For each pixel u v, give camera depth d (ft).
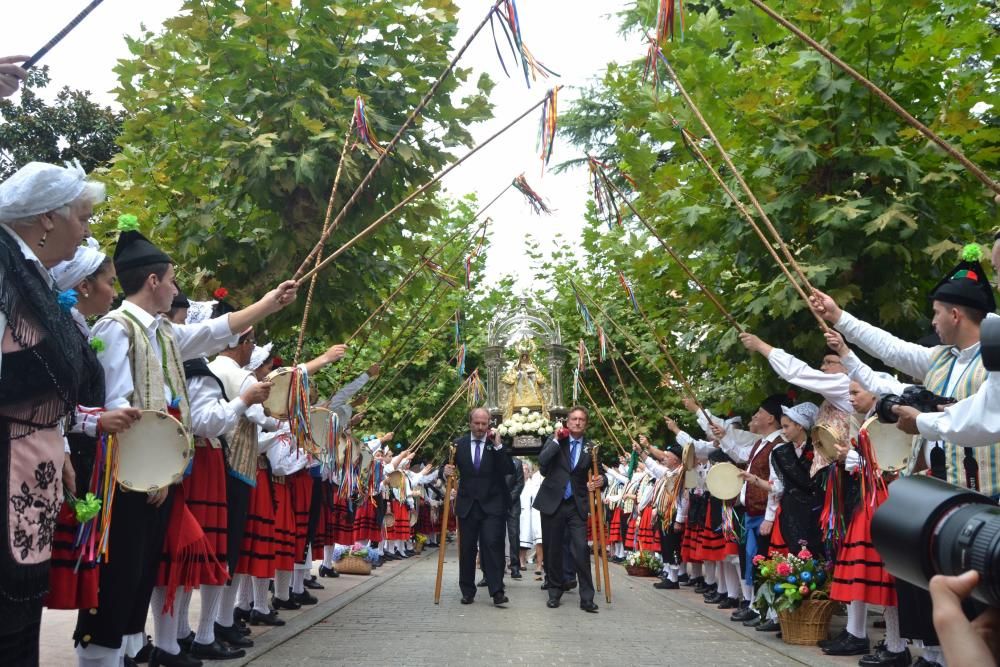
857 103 24.47
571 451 33.22
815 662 20.25
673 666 20.03
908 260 24.02
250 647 21.30
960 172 24.20
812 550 23.82
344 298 27.86
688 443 32.76
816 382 20.42
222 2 26.13
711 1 34.17
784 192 25.73
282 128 25.95
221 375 20.59
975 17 24.58
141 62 27.53
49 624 23.52
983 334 9.67
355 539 45.65
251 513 22.15
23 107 58.54
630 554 49.78
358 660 20.07
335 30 26.73
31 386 9.72
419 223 28.86
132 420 12.39
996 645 4.71
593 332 42.91
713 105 26.68
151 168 28.66
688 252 28.48
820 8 24.52
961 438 11.01
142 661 18.40
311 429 21.49
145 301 15.03
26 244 10.36
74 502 11.80
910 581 5.23
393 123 27.04
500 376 58.23
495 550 33.01
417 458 70.54
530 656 21.12
